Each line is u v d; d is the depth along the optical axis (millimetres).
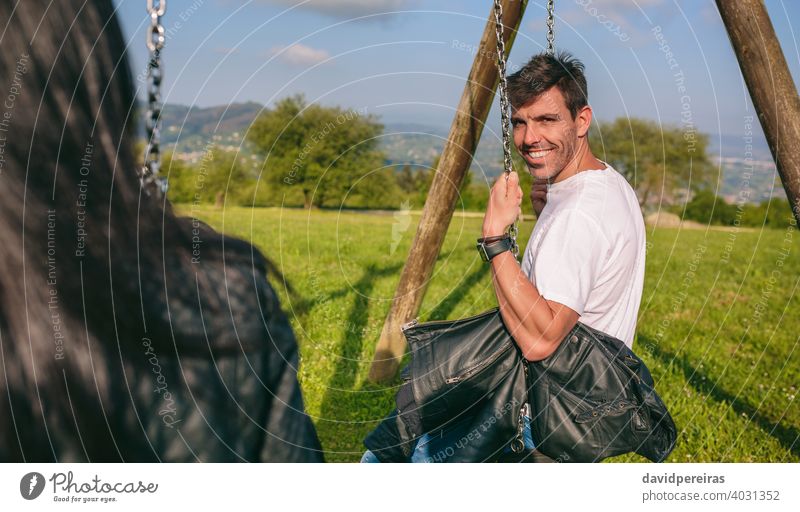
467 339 2363
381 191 27609
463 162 4648
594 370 2225
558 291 2225
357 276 9562
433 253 5016
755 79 3299
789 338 6582
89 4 567
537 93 2516
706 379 5488
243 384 709
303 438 776
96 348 576
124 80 594
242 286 724
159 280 620
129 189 594
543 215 2471
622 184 2559
